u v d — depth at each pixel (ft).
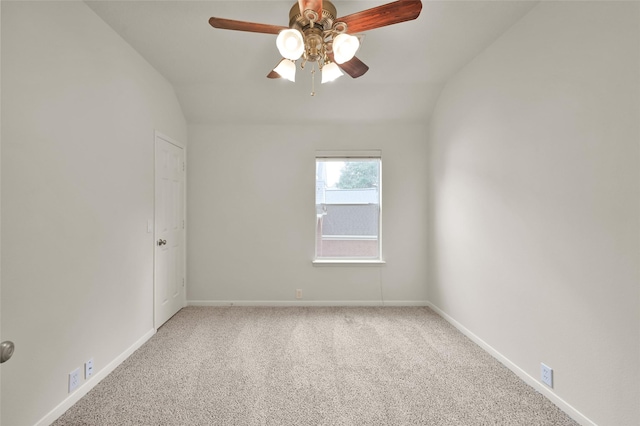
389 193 11.78
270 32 5.40
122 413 5.54
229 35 7.36
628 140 4.48
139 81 8.23
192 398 5.98
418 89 10.52
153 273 8.98
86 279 6.21
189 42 7.67
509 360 7.06
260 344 8.36
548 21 5.90
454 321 9.65
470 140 8.70
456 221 9.51
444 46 7.88
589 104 5.06
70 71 5.80
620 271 4.60
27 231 4.92
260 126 11.74
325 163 12.03
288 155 11.77
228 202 11.69
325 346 8.25
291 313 10.85
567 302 5.50
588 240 5.10
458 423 5.33
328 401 5.91
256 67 9.06
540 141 6.12
